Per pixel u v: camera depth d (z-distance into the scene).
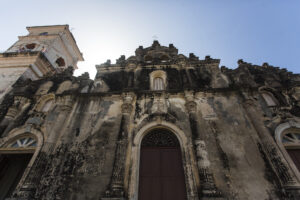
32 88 15.19
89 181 9.16
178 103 12.61
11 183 12.72
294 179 8.62
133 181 9.08
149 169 9.85
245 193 8.42
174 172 9.69
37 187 9.03
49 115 12.65
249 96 12.38
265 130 10.52
